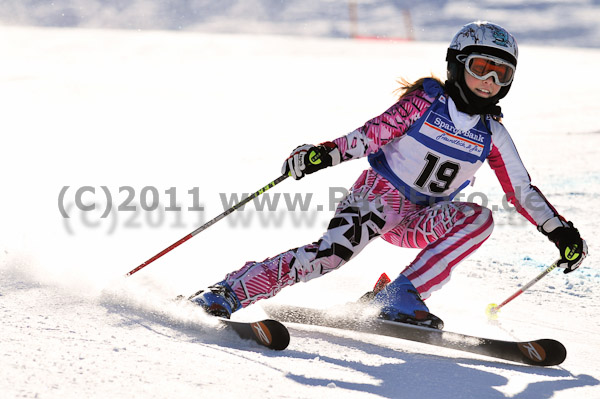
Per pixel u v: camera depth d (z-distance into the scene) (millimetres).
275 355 10234
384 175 12398
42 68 65562
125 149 34688
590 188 29062
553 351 10633
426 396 9039
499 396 9297
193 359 9484
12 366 8578
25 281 12711
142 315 11328
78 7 166875
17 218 20328
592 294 15898
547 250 20188
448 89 12078
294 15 191500
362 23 188875
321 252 12039
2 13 154875
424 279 11719
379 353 10945
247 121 45250
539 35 181000
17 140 35500
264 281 11750
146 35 99312
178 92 56281
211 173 29828
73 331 10219
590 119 53031
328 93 60438
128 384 8320
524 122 51750
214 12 184875
